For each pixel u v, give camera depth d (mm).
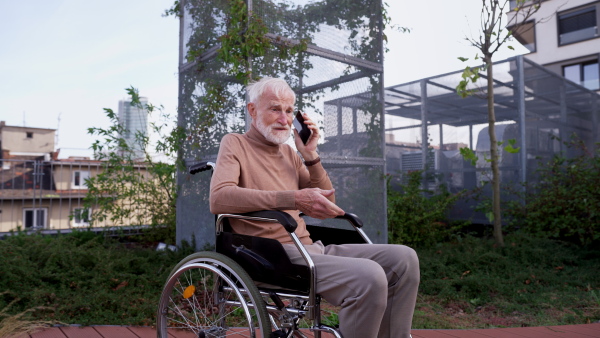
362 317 1423
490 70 5000
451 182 7555
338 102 4215
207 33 4367
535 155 7082
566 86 8016
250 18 3703
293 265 1519
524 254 4820
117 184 5566
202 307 2432
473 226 7168
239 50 3729
